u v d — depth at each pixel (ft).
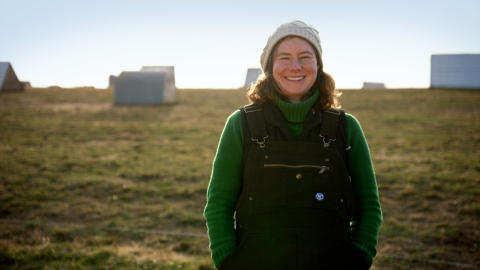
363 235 5.05
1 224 18.15
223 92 120.98
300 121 5.23
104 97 107.86
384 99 94.17
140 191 24.40
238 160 5.16
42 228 17.79
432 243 16.47
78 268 13.12
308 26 5.44
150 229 18.30
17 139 45.29
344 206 4.91
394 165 31.68
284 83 5.38
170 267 13.26
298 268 4.53
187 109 83.41
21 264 13.41
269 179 4.83
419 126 57.21
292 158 4.88
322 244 4.58
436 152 38.01
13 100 93.50
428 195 23.03
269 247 4.59
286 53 5.34
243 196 5.01
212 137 49.47
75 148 40.45
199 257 14.70
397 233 17.51
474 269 13.93
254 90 5.57
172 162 33.53
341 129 5.19
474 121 60.34
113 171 29.73
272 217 4.71
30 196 22.65
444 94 100.94
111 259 13.83
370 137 48.26
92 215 20.03
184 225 18.99
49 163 31.76
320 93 5.47
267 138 5.04
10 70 116.88
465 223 18.63
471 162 32.50
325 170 4.87
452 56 123.13
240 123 5.25
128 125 60.08
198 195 24.09
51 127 56.44
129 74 94.73
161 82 93.45
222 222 4.97
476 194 23.31
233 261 4.70
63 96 106.52
